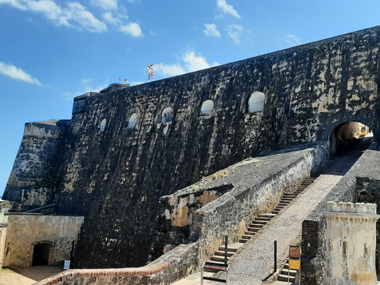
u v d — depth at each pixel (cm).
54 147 3425
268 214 1413
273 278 999
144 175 2566
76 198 2988
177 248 1162
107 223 2562
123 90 3125
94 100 3362
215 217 1245
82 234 2639
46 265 2391
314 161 1809
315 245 984
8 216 2244
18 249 2256
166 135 2603
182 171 2375
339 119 1880
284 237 1202
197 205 1514
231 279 1023
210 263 975
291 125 2034
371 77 1823
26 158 3272
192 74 2653
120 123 2997
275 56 2239
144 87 2952
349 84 1889
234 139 2236
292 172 1612
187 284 1048
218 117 2369
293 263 936
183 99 2622
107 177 2822
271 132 2098
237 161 2164
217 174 1744
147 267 1023
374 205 930
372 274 902
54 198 3241
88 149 3162
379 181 1249
